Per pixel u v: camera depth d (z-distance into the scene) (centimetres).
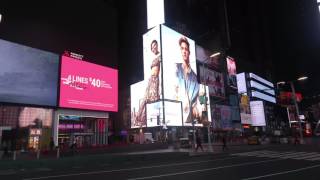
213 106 8244
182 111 7138
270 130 10838
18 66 3603
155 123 6800
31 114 3872
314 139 5275
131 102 7775
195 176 1173
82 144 4412
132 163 2027
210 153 2736
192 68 7994
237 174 1218
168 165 1728
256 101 11200
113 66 5438
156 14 8431
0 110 3616
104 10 5494
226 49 10450
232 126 9038
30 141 3781
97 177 1214
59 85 4012
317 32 10244
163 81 6906
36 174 1412
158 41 7288
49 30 4412
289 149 2964
